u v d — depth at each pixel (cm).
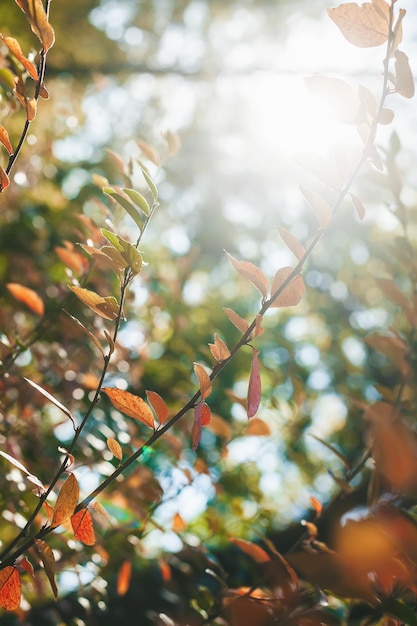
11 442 112
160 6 407
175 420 77
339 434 407
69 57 347
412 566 66
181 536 110
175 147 107
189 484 114
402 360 95
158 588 146
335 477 90
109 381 131
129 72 324
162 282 160
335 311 534
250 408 73
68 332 121
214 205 465
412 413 95
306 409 203
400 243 99
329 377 515
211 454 150
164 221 422
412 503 78
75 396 124
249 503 175
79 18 370
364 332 509
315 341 561
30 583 110
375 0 73
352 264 538
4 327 131
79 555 112
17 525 108
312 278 556
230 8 417
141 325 147
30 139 126
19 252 209
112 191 75
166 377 197
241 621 76
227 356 76
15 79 77
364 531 65
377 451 65
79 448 118
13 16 271
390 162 100
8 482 111
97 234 108
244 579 128
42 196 220
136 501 113
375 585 74
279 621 77
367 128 76
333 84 74
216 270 529
